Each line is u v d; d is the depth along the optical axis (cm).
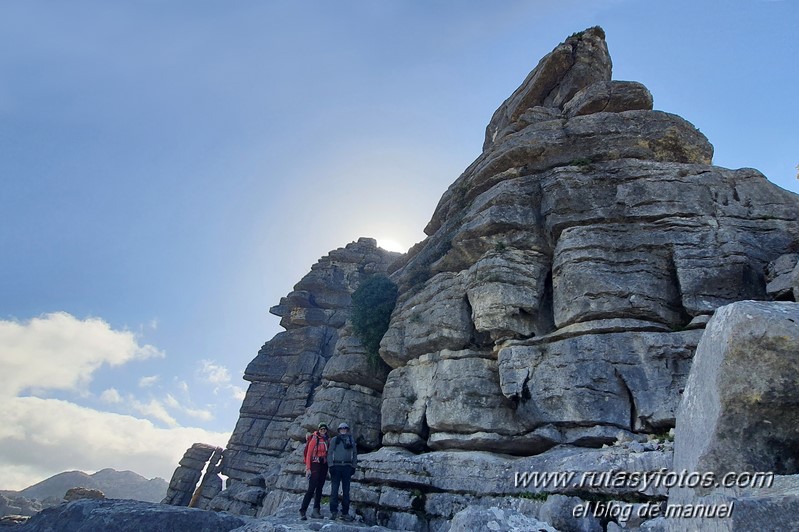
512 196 1997
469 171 2669
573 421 1461
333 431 2323
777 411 588
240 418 4619
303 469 2291
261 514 2355
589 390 1472
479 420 1659
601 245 1719
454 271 2127
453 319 1922
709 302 1534
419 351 2027
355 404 2398
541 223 1938
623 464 1147
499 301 1761
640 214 1755
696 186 1788
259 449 4250
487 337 1881
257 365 4853
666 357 1455
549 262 1895
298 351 4672
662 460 1090
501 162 2211
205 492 4712
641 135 2025
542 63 2881
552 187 1942
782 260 1528
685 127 2047
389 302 2548
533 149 2128
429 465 1650
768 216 1697
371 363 2466
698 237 1664
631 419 1417
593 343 1538
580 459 1243
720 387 614
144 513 1033
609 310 1584
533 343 1675
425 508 1578
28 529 1030
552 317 1814
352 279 5056
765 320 606
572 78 2734
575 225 1828
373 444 2325
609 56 2922
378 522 1641
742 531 464
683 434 703
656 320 1575
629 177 1870
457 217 2327
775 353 593
